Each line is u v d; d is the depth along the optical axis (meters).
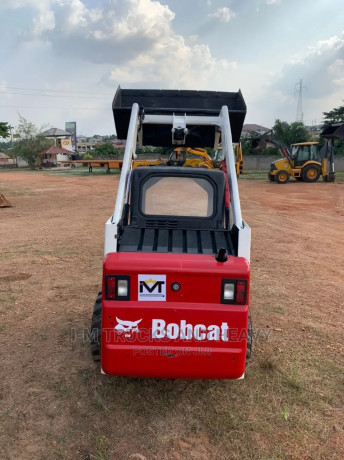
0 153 83.81
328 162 26.80
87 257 8.21
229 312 3.06
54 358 4.23
